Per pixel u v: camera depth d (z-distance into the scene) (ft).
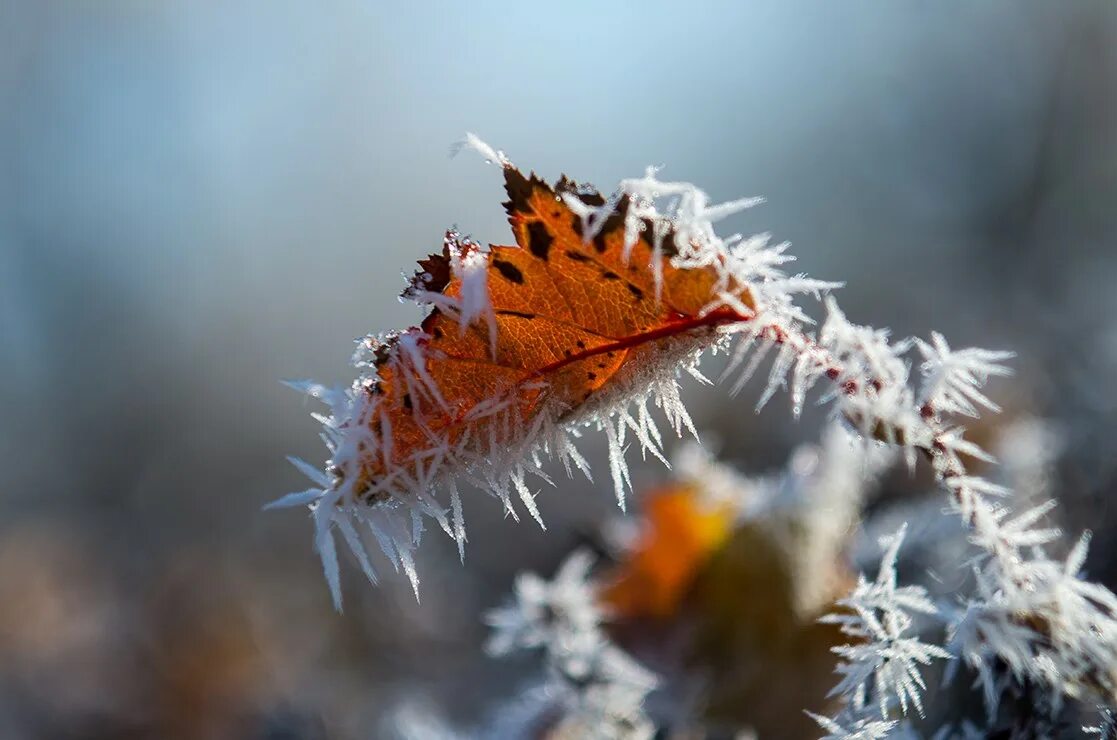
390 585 1.64
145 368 3.93
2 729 1.85
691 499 0.88
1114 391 1.06
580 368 0.64
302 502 0.63
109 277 4.22
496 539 1.77
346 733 1.26
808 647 0.83
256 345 4.10
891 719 0.67
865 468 0.87
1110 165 3.04
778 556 0.85
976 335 1.89
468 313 0.62
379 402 0.63
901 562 0.87
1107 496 0.91
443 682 1.40
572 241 0.63
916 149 3.49
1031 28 3.45
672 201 0.63
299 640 1.71
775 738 0.82
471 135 0.63
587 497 1.74
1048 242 2.60
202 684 1.84
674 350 0.63
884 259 2.90
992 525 0.62
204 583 2.14
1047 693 0.65
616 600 0.87
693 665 0.84
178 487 3.19
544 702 0.84
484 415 0.63
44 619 2.17
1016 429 1.03
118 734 1.84
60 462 3.59
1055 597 0.61
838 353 0.62
